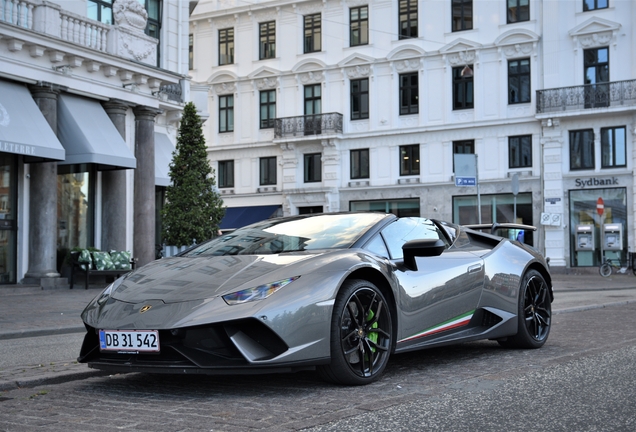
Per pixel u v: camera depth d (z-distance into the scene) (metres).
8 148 14.27
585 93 28.86
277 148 34.97
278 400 3.81
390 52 32.50
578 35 29.22
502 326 5.47
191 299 3.96
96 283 17.67
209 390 4.18
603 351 5.52
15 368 5.11
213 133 36.66
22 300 13.23
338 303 4.09
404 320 4.57
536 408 3.55
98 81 17.36
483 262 5.41
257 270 4.17
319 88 34.31
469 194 31.08
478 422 3.27
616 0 28.59
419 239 4.56
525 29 30.09
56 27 16.08
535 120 29.89
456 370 4.77
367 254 4.51
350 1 33.41
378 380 4.40
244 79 35.69
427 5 32.06
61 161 16.53
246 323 3.80
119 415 3.55
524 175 30.11
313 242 4.71
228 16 36.12
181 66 21.56
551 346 5.99
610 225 28.50
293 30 34.69
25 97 15.48
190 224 16.75
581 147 29.39
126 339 3.94
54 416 3.58
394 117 32.53
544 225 29.75
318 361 3.95
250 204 35.59
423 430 3.13
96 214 18.30
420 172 32.12
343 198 33.41
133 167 17.52
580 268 29.08
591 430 3.12
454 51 31.36
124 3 18.53
